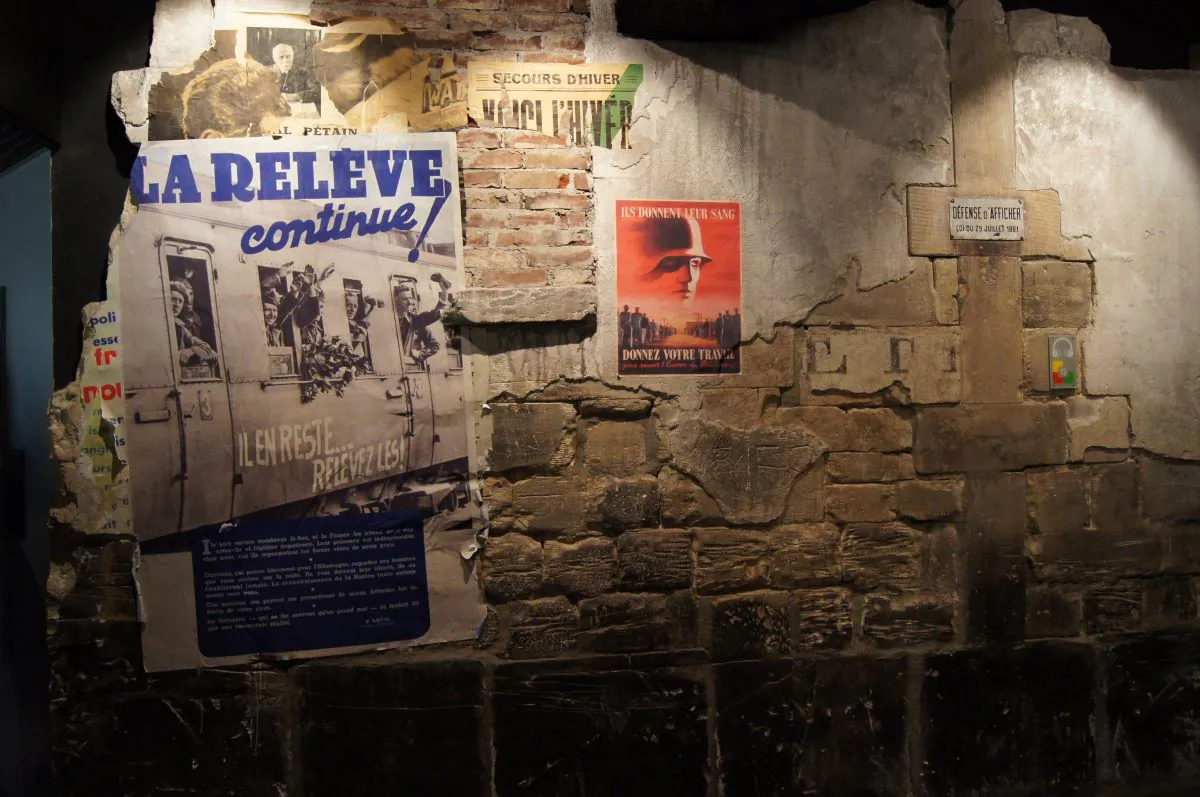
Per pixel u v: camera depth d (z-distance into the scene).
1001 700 2.63
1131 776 2.70
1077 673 2.68
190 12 2.32
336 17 2.36
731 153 2.51
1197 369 2.77
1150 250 2.76
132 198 2.28
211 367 2.30
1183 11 2.79
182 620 2.30
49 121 2.32
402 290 2.37
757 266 2.53
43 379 2.79
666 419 2.48
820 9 2.56
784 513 2.54
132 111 2.29
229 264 2.30
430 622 2.39
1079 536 2.71
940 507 2.62
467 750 2.39
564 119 2.44
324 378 2.34
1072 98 2.71
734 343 2.51
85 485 2.29
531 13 2.43
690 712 2.48
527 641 2.42
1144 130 2.76
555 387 2.43
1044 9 2.79
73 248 2.36
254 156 2.31
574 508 2.44
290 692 2.34
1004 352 2.66
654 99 2.47
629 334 2.46
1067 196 2.71
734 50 2.51
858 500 2.58
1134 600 2.74
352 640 2.36
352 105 2.36
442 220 2.38
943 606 2.61
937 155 2.62
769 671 2.51
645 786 2.45
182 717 2.31
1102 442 2.72
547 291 2.40
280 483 2.33
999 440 2.65
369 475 2.36
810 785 2.53
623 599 2.46
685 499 2.49
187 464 2.29
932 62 2.62
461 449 2.40
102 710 2.29
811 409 2.56
